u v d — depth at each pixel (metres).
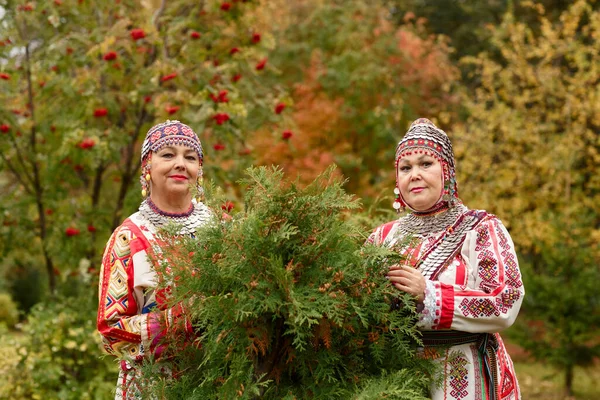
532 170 7.98
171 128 2.48
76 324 4.69
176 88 4.95
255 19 5.10
